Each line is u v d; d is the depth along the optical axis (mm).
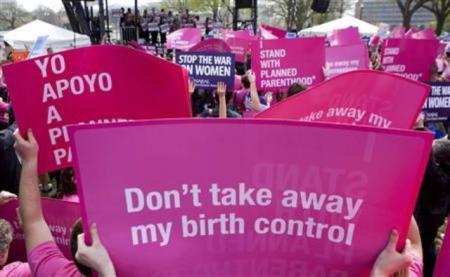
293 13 48562
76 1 17719
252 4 23266
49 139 1989
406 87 1971
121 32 24375
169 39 13523
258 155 1221
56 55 1934
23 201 1780
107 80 1990
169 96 2027
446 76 9992
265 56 5953
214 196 1256
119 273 1281
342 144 1199
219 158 1227
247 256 1307
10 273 2531
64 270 1612
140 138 1210
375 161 1201
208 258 1303
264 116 1927
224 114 4730
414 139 1182
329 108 1971
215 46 8570
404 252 1256
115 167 1221
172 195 1252
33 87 1933
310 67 6035
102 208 1240
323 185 1232
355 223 1254
